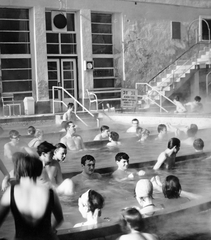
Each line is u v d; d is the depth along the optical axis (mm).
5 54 16797
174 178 5387
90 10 18422
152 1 20312
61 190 6281
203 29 22359
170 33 21109
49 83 18000
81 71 18516
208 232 4609
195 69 20688
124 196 6258
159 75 20656
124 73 19766
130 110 17844
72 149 10062
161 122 15414
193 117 14844
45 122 15805
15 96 17125
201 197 5844
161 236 4516
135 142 11273
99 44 19203
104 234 4340
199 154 8945
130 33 19766
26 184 3396
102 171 7621
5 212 3363
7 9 16719
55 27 17812
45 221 3324
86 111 16609
